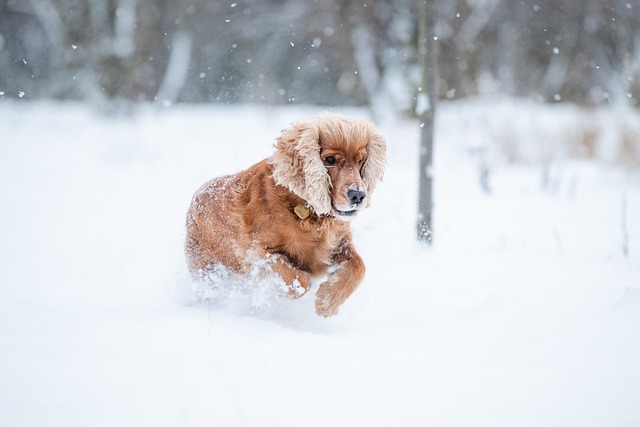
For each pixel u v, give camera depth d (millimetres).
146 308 5586
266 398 3668
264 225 5500
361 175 5730
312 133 5418
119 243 7973
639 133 15281
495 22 26406
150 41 25828
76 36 26719
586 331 4648
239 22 28750
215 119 23562
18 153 16672
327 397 3709
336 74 29719
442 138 18031
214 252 6000
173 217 9273
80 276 6680
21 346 4336
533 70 27516
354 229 6910
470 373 4059
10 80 32406
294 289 5488
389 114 21891
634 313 4891
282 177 5406
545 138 16344
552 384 3914
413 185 12852
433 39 7848
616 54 25406
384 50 23750
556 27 26594
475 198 12430
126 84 23797
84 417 3438
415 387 3867
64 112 26594
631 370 4086
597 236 9227
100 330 4723
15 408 3510
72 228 8891
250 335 4770
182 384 3803
